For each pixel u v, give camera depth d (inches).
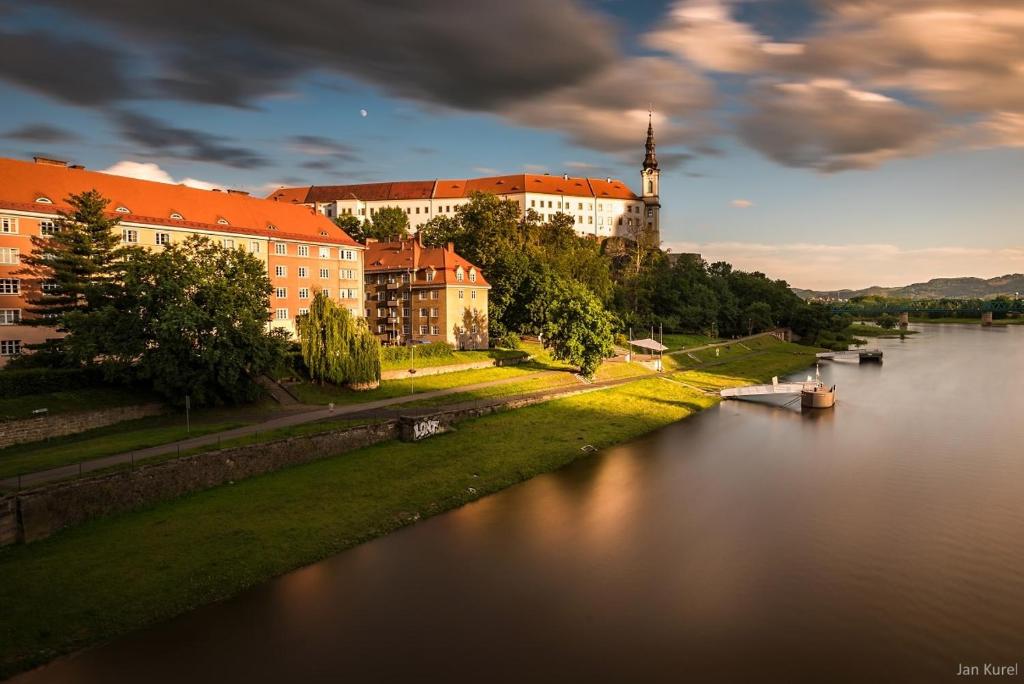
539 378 3243.1
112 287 2199.8
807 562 1413.6
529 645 1104.2
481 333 3981.3
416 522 1640.0
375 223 6156.5
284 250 3385.8
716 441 2480.3
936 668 1040.2
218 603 1232.2
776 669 1039.0
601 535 1561.3
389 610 1214.3
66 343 2111.2
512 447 2225.6
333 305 2701.8
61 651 1068.5
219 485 1700.3
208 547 1396.4
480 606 1230.3
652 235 6333.7
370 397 2625.5
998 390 3597.4
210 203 3230.8
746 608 1222.9
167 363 2107.5
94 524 1432.1
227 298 2262.6
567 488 1910.7
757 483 1952.5
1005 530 1579.7
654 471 2080.5
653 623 1172.5
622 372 3693.4
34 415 1893.5
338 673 1027.3
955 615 1196.5
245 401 2411.4
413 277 3890.3
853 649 1091.9
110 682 1002.1
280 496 1669.5
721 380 3855.8
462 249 4746.6
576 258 4869.6
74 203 2317.9
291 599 1252.5
